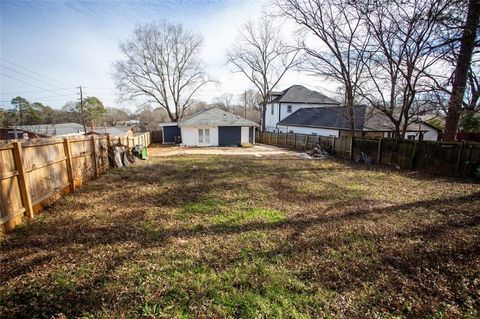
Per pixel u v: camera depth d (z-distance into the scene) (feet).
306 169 33.22
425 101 31.09
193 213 16.02
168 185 23.40
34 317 7.22
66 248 11.21
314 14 38.96
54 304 7.75
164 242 11.96
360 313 7.61
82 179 22.76
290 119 89.10
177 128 85.71
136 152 41.91
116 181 24.64
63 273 9.34
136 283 8.84
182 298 8.10
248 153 54.39
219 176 27.89
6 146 12.54
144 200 18.65
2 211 12.27
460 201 18.61
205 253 10.95
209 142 72.84
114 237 12.42
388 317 7.47
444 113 31.76
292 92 102.32
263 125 100.99
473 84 27.73
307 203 18.34
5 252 10.73
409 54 29.40
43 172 16.28
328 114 72.74
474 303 8.06
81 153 22.71
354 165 37.29
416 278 9.37
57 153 18.24
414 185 24.06
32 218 14.43
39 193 15.75
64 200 18.07
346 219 15.19
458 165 27.73
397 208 17.20
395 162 35.83
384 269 9.95
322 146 52.80
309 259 10.61
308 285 8.89
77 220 14.53
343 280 9.21
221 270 9.70
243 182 24.97
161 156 48.47
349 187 23.22
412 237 12.75
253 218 15.25
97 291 8.36
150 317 7.29
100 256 10.59
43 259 10.26
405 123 34.83
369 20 31.48
